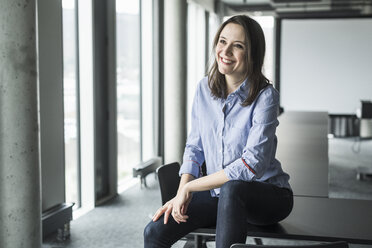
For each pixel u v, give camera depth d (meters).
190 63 10.45
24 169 2.84
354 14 11.89
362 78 12.04
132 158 6.55
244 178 1.80
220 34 1.96
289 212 1.95
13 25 2.72
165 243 1.88
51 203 4.21
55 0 4.21
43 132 4.07
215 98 2.02
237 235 1.66
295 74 12.38
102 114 5.39
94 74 5.00
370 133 11.58
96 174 5.22
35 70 2.87
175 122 7.14
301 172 3.00
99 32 5.29
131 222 4.45
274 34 12.47
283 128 5.23
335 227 1.91
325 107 12.27
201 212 1.92
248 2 11.77
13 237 2.86
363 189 5.86
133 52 6.49
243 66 1.91
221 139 1.99
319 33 12.16
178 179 2.32
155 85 7.20
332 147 9.88
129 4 6.26
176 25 7.03
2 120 2.76
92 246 3.79
